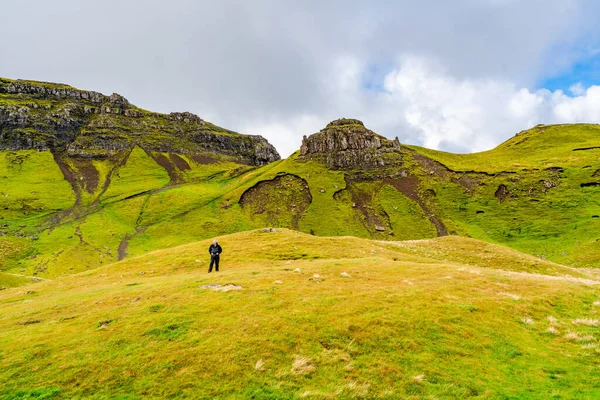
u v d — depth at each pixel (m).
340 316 19.67
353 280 28.61
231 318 19.25
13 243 173.12
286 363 15.00
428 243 74.62
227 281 28.23
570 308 24.22
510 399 13.30
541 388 14.15
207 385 13.34
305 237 62.50
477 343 17.95
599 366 16.08
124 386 13.34
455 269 34.91
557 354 17.56
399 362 15.65
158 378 13.76
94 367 14.52
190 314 20.03
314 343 16.69
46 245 176.50
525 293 26.75
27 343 17.22
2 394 12.90
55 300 29.19
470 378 14.71
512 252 70.19
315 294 23.77
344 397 12.86
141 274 42.31
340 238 64.00
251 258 48.53
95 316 20.97
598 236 152.00
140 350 15.84
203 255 50.00
